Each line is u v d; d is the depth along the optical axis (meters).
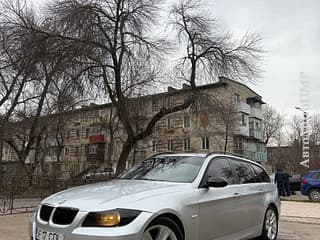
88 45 18.67
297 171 60.66
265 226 6.98
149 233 4.36
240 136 50.38
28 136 28.05
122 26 20.42
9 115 23.91
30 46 18.56
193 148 45.88
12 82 23.03
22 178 17.64
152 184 5.21
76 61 18.52
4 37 19.11
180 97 23.11
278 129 71.56
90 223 4.17
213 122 24.28
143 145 32.78
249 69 22.83
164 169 5.92
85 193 4.82
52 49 18.38
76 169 22.19
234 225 5.88
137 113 21.48
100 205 4.29
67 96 19.03
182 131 46.88
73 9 18.97
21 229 8.20
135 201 4.44
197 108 22.73
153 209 4.42
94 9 19.55
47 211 4.59
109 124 26.84
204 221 5.16
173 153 6.58
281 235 8.47
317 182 18.92
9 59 19.42
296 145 62.62
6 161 31.81
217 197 5.51
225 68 22.34
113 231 4.07
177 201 4.80
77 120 26.98
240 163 6.86
